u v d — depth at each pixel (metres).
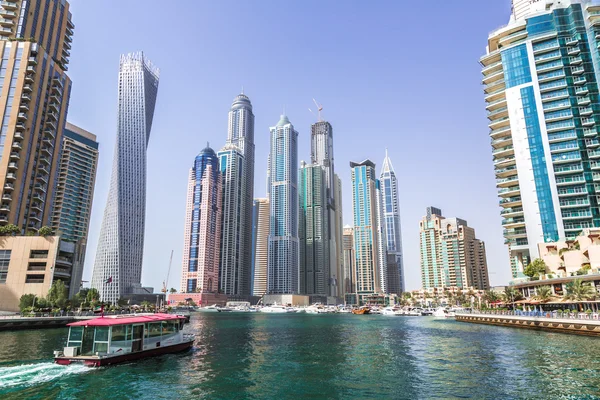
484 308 150.00
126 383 34.06
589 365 41.44
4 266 104.44
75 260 117.94
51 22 141.75
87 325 41.97
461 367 43.25
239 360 48.53
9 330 78.81
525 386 33.34
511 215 130.25
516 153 129.62
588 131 121.62
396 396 31.12
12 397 29.12
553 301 98.62
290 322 150.12
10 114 117.88
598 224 114.50
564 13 133.38
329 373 40.62
